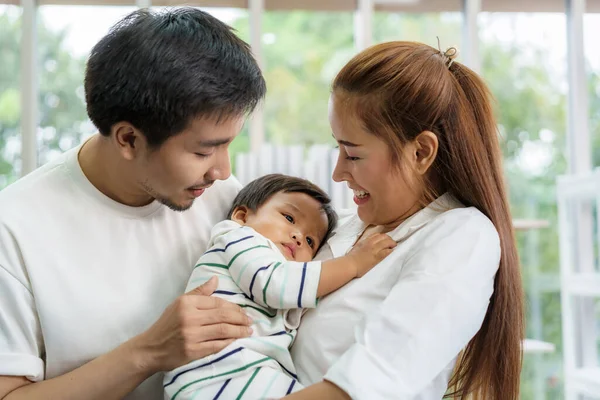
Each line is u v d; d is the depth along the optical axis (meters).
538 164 3.55
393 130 1.23
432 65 1.27
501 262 1.29
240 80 1.20
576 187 3.14
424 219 1.29
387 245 1.30
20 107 3.32
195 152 1.21
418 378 1.08
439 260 1.16
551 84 3.59
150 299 1.35
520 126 3.55
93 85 1.22
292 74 3.46
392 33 3.50
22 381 1.21
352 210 1.61
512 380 1.33
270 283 1.27
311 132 3.45
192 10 1.24
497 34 3.56
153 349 1.18
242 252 1.32
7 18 3.36
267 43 3.45
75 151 1.37
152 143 1.20
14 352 1.21
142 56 1.17
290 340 1.29
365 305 1.24
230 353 1.21
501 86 3.55
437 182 1.33
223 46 1.20
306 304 1.27
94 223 1.32
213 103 1.16
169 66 1.15
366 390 1.03
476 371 1.34
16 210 1.27
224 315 1.22
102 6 3.38
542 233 3.51
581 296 3.31
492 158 1.33
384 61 1.25
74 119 3.37
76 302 1.27
